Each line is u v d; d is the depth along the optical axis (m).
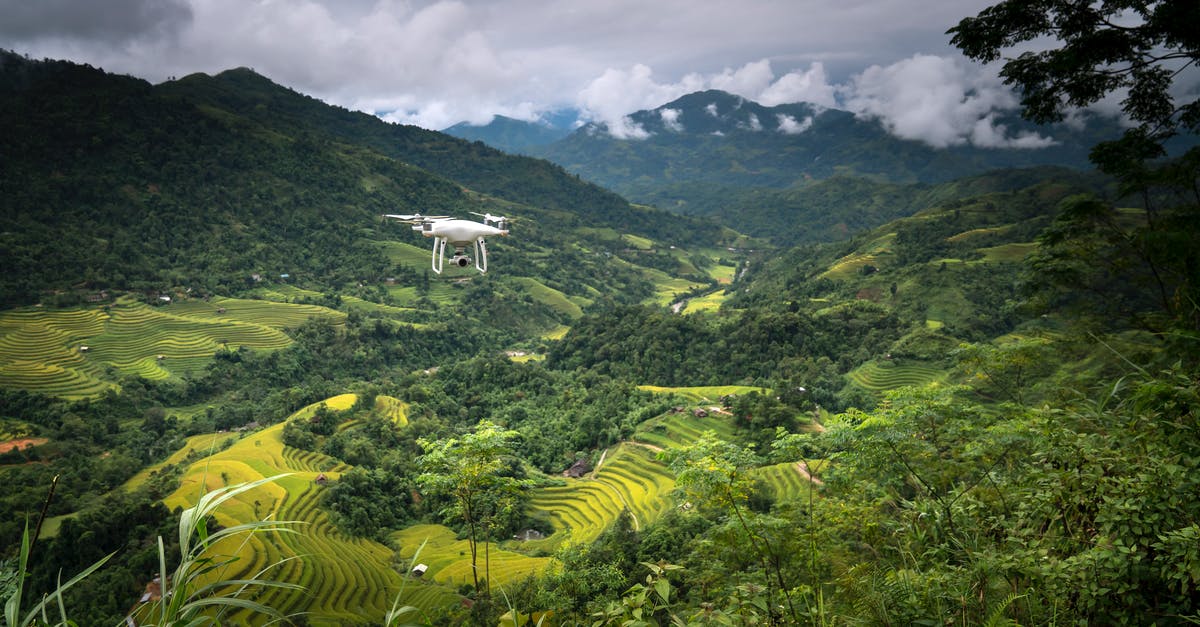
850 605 4.23
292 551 42.06
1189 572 3.15
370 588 39.81
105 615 30.77
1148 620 3.38
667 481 55.41
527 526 52.09
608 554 28.75
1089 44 8.52
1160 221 9.57
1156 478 3.71
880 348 81.88
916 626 3.90
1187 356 6.35
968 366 12.66
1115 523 3.73
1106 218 11.75
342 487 53.31
